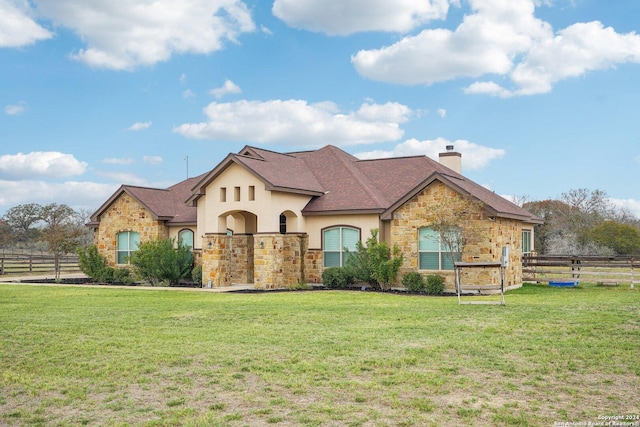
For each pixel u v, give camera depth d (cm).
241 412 791
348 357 1073
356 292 2339
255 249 2573
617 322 1361
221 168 2652
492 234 2236
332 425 738
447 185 2303
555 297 2020
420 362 1033
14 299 2117
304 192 2658
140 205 3109
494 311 1599
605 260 2614
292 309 1723
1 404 852
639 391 862
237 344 1202
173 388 908
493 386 891
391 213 2447
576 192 5125
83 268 3173
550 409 789
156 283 2908
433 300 1973
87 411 812
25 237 6097
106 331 1375
